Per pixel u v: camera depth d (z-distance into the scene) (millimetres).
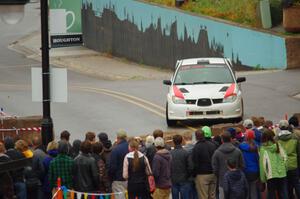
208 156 41844
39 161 40031
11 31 164250
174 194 42219
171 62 121250
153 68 124312
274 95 81875
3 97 86188
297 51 101375
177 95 66500
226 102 66000
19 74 115500
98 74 117312
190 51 116750
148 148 42312
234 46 108438
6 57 135625
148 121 70000
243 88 86750
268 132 42125
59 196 37500
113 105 79062
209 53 113000
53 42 44250
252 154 42469
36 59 133000
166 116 67500
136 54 130125
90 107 78250
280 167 42188
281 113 71875
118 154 40656
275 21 107938
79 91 91250
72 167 39688
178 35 119062
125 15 132375
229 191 39406
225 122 66875
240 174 39438
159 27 123438
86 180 39656
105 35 138875
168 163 41000
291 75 94938
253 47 105500
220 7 116312
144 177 39750
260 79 92750
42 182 40500
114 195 40875
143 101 81125
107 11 138000
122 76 114125
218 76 69125
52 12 44281
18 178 38406
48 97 44500
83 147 39781
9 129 60219
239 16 112125
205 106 65812
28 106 79375
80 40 44812
